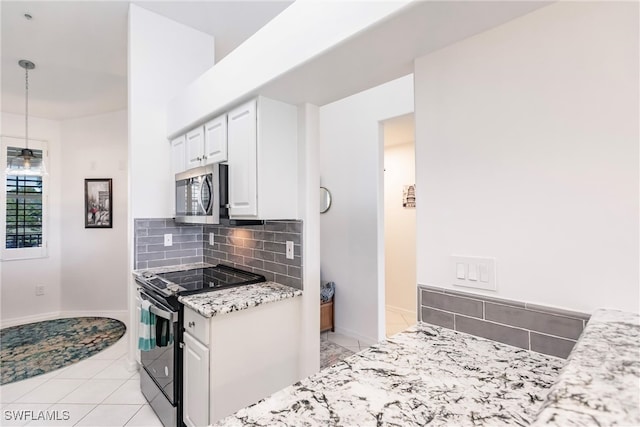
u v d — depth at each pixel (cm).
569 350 98
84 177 422
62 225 421
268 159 188
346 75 154
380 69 147
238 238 250
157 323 196
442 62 127
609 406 48
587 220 95
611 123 91
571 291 98
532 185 105
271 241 220
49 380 245
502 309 111
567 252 99
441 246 127
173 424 178
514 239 109
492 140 114
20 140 405
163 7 253
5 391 230
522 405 74
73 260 420
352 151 335
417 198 134
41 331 357
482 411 72
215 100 208
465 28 113
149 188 263
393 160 434
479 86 117
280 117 194
